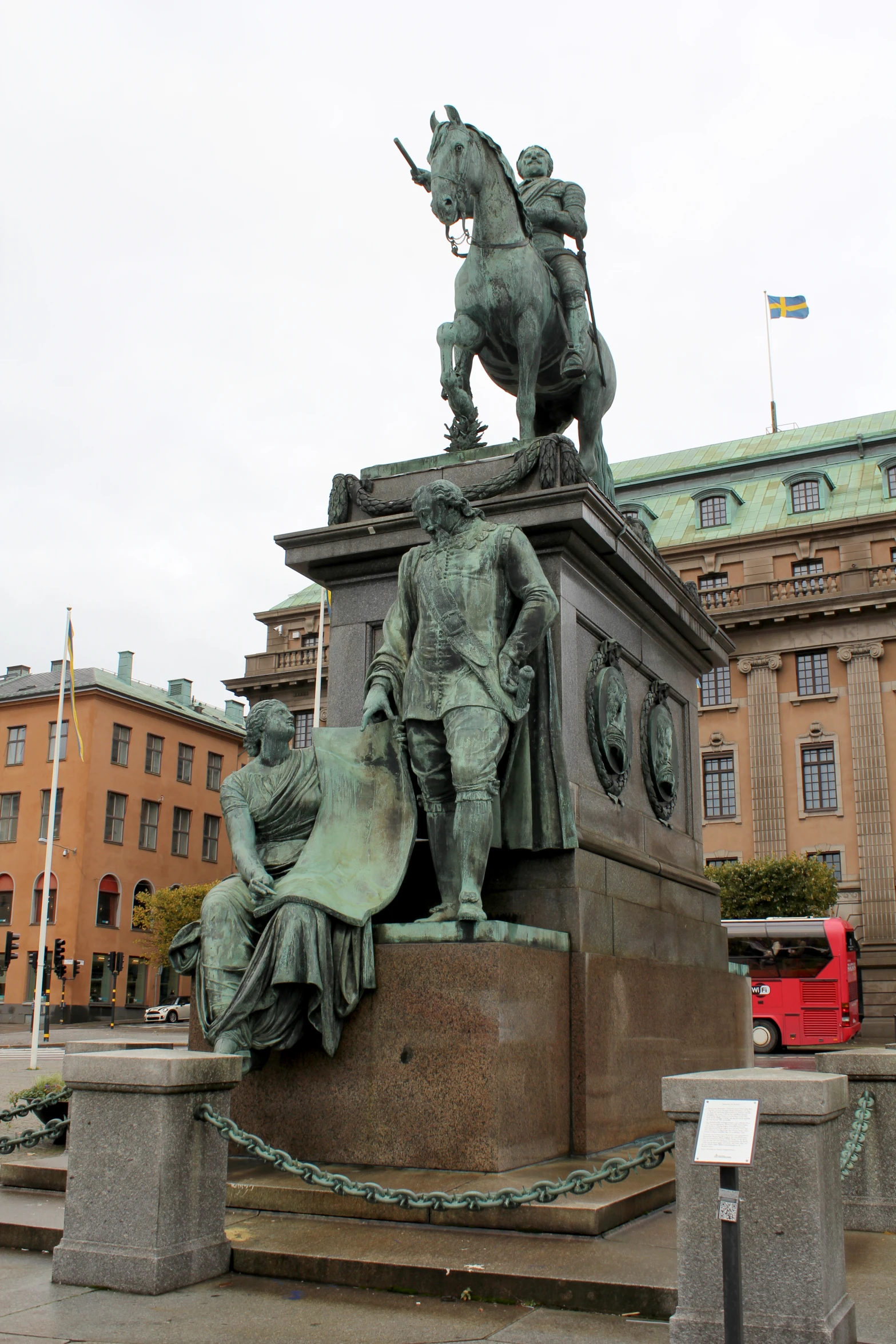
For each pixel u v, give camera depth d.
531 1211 4.32
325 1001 5.04
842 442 47.97
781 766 41.12
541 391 8.58
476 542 5.82
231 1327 3.46
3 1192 5.29
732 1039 7.89
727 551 46.03
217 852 57.47
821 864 37.06
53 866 49.81
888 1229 5.04
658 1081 6.45
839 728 40.69
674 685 8.36
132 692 54.03
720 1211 2.78
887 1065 5.18
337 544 7.05
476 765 5.41
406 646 5.98
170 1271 3.86
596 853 6.29
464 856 5.33
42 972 31.38
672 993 6.83
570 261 8.16
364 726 6.02
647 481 51.22
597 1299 3.64
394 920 6.13
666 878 7.40
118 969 43.34
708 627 8.69
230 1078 4.18
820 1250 3.10
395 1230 4.36
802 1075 3.35
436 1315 3.60
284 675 46.16
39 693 52.16
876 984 37.97
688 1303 3.20
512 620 5.87
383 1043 5.08
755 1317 3.11
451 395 7.56
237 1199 4.70
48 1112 6.76
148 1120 3.95
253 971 5.06
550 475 6.54
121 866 51.34
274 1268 4.02
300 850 5.68
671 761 7.81
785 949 26.98
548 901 5.92
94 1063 4.04
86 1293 3.83
